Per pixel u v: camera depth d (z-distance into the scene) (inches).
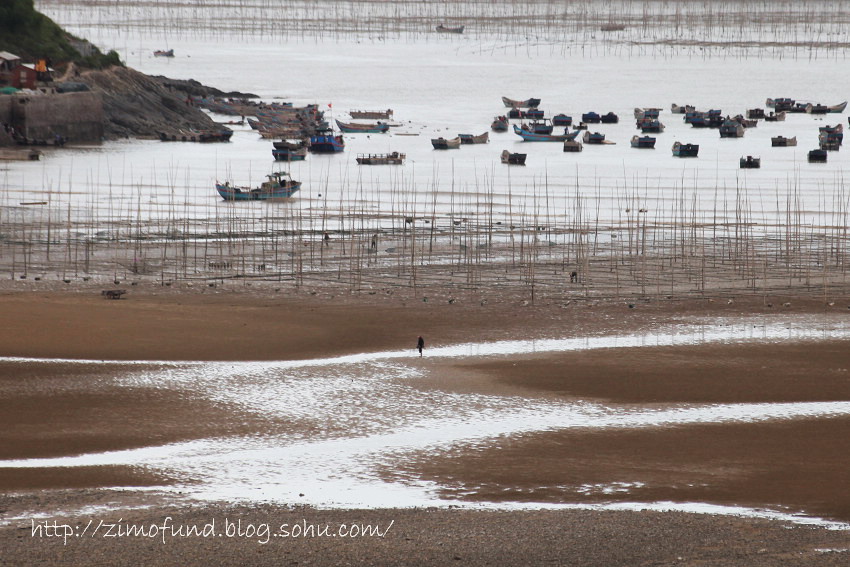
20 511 7647.6
